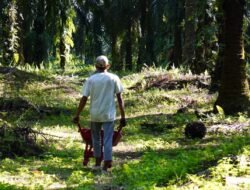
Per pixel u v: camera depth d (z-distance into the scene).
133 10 40.50
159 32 41.03
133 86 26.00
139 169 8.84
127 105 21.03
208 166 8.09
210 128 14.12
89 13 42.69
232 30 16.47
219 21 20.30
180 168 8.02
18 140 11.39
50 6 22.69
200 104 19.73
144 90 24.72
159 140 13.47
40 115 17.55
